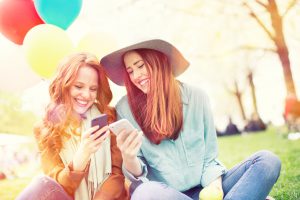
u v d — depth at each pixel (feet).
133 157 5.88
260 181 5.54
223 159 14.26
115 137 6.55
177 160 6.40
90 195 6.35
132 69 6.46
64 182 5.93
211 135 6.56
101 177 6.30
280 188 9.14
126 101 6.72
